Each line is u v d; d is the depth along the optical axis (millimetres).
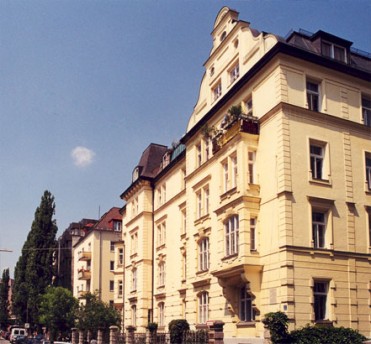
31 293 67250
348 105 26250
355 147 25953
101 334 37281
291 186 23406
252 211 25016
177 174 39219
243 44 28766
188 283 32531
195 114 34938
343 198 24750
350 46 27016
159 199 43562
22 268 71000
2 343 70375
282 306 22156
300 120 24516
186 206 34656
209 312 29078
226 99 29188
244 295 26062
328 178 24578
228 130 27188
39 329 66875
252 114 26656
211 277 29062
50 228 71500
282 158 23578
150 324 32219
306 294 22391
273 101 24797
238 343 25125
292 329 21516
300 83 25000
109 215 68312
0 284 103750
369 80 27094
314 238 23656
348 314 23203
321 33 26000
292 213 23109
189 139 34594
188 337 26016
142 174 45688
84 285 67062
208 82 33312
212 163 30375
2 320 99938
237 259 24953
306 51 24938
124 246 50125
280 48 24375
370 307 23984
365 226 25125
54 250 70938
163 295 39219
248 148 25734
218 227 27938
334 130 25438
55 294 53656
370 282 24359
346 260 23906
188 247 33156
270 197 24281
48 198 72750
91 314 43062
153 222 44125
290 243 22656
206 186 31297
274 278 23078
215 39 32938
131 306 44781
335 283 23250
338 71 26141
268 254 23828
